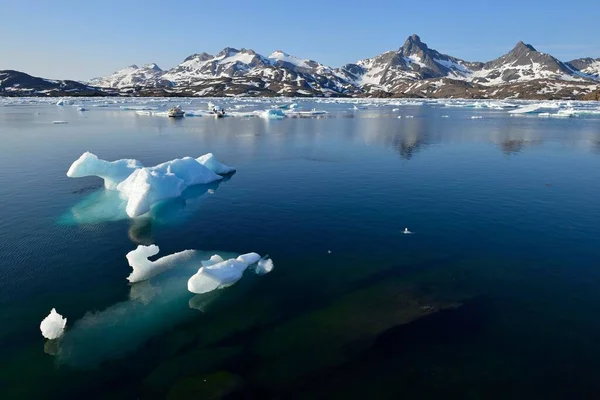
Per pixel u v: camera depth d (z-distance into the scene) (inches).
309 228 687.7
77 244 630.5
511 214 749.3
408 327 414.3
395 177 1040.8
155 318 441.4
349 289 494.0
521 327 412.8
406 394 330.0
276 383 343.3
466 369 355.6
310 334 407.8
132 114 3336.6
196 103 5570.9
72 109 3919.8
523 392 330.3
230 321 434.3
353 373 353.4
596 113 3454.7
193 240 645.3
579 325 414.9
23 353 386.0
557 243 619.2
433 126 2426.2
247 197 865.5
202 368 360.5
